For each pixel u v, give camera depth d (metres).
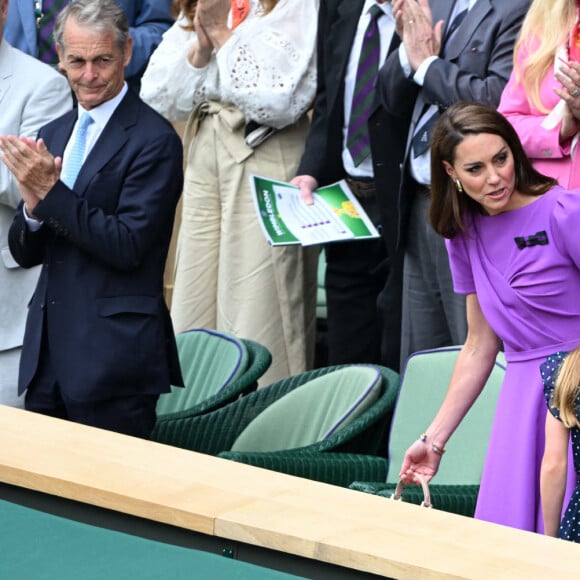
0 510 9.30
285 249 24.83
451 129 14.37
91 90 17.75
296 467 16.77
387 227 22.50
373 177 22.91
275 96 23.80
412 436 17.88
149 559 8.53
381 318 23.92
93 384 17.61
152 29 26.64
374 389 18.14
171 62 25.03
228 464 10.42
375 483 15.93
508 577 8.43
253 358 21.45
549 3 17.47
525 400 14.67
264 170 24.64
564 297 14.44
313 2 24.23
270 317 24.89
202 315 25.72
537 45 17.67
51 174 17.14
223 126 24.86
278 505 9.55
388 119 22.31
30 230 17.92
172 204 17.89
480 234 14.87
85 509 9.95
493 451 14.96
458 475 17.11
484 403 17.19
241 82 23.94
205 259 25.53
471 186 14.37
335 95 23.17
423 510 9.54
